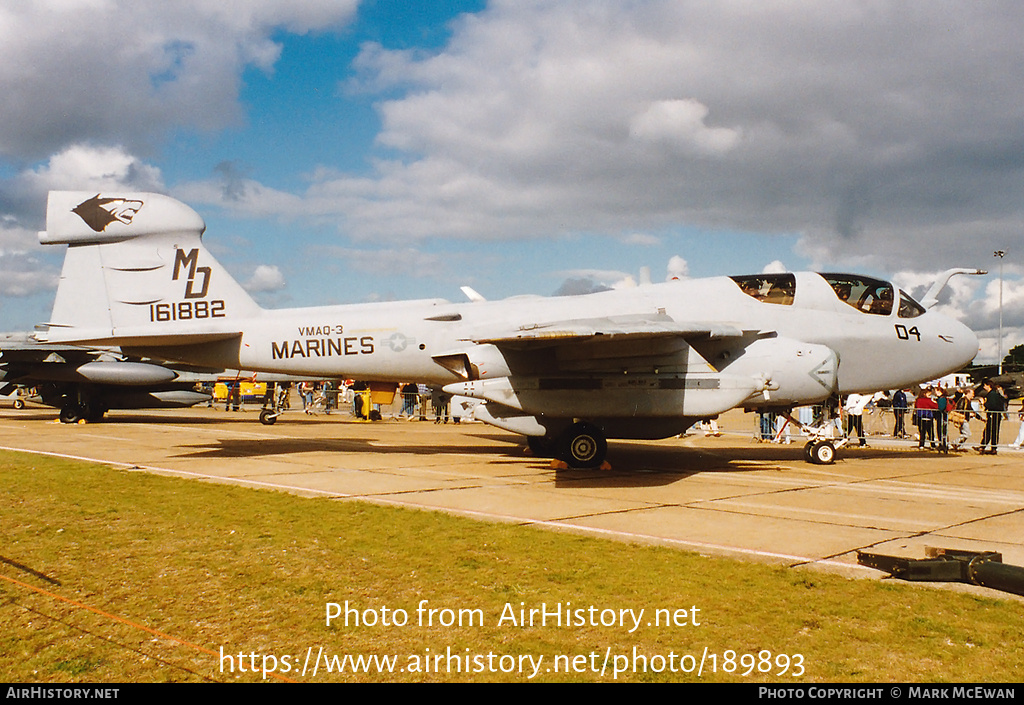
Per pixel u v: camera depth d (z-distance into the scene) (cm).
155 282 1427
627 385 1176
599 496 919
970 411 1747
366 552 609
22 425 2142
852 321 1326
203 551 609
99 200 1426
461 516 762
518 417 1259
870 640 420
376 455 1407
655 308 1294
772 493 955
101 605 473
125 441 1623
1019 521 766
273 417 2403
